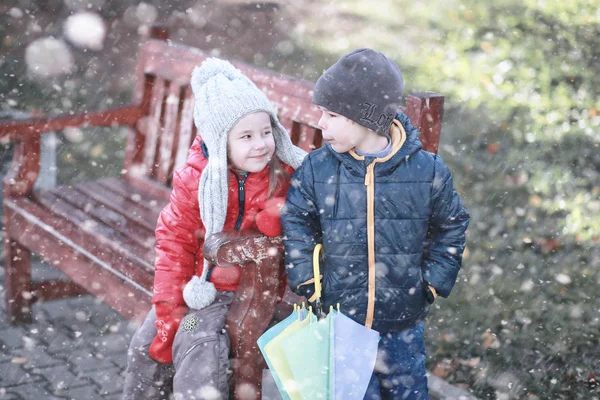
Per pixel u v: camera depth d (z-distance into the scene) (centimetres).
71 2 1658
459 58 1207
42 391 575
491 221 829
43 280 681
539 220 830
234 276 441
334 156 424
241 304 426
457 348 635
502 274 740
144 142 693
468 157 966
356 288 423
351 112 409
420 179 418
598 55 1109
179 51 667
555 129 996
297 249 422
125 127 1150
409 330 439
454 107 1102
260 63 1482
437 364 614
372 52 417
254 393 439
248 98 423
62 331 657
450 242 429
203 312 429
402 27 1487
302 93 543
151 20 1678
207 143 428
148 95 691
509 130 1021
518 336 650
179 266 438
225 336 423
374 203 415
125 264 542
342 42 1540
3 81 1290
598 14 1150
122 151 1064
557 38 1153
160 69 676
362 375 403
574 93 1059
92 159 1034
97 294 571
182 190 437
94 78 1352
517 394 580
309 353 399
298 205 425
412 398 438
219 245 400
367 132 420
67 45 1482
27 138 646
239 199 441
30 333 652
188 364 413
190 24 1706
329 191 419
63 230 602
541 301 698
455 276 434
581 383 597
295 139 552
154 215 614
